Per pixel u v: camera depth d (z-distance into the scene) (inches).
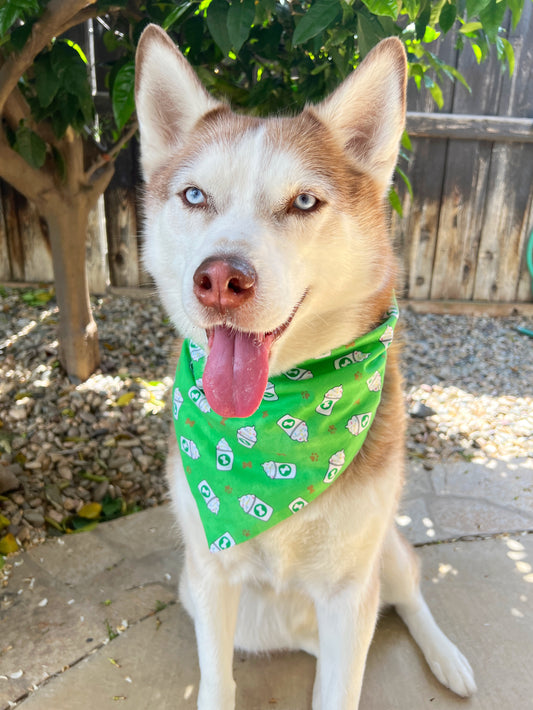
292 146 14.8
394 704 19.1
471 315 51.2
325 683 16.9
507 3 19.6
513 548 25.6
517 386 40.3
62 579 23.4
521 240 49.7
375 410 16.6
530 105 46.9
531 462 31.5
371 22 20.1
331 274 15.1
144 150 17.3
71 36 38.1
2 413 31.5
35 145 27.3
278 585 17.8
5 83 23.9
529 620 22.2
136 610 22.1
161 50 16.4
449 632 21.7
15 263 46.8
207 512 16.6
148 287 47.4
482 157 47.5
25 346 38.0
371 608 17.1
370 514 16.3
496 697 19.4
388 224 17.0
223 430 16.6
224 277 12.6
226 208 14.4
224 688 17.2
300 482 15.8
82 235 33.0
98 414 32.5
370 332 16.3
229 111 16.9
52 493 27.3
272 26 25.7
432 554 25.3
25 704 18.5
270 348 14.7
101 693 19.0
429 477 30.2
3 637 20.7
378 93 15.9
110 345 39.6
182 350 18.3
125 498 28.1
